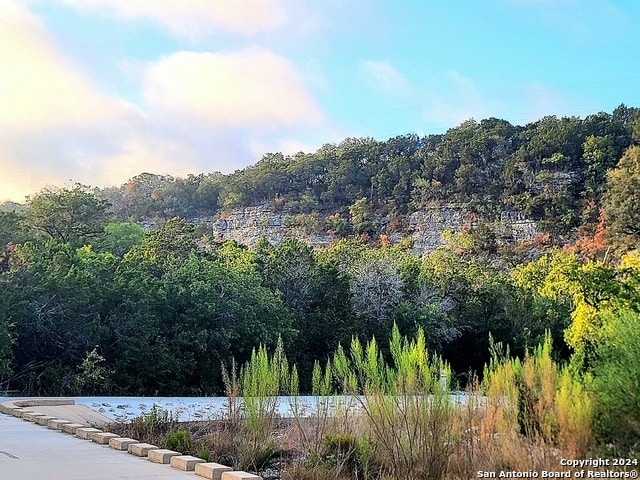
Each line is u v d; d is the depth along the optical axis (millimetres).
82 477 8180
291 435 12750
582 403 9148
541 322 39688
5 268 30188
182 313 29328
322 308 36094
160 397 25312
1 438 11656
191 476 8438
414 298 40562
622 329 10070
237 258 39156
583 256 73562
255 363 12914
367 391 10000
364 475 9531
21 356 25328
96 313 26594
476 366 40219
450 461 8984
